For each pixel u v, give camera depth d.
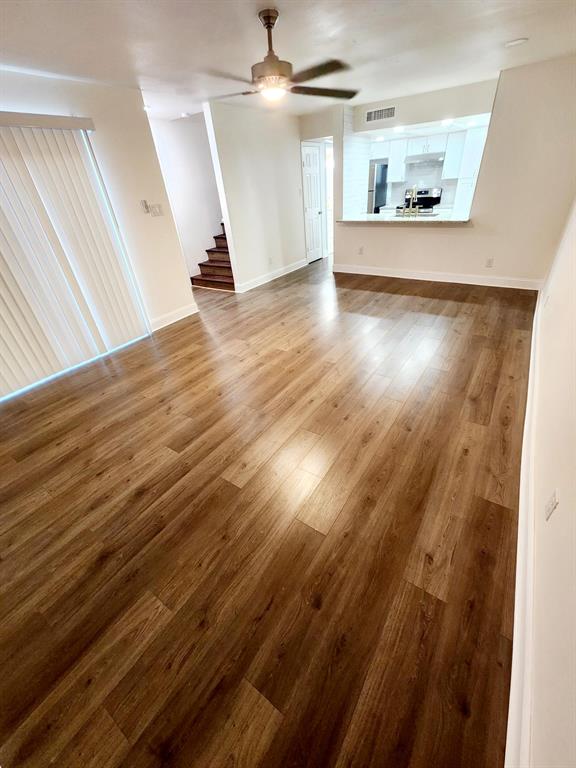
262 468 1.96
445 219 4.43
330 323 3.83
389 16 2.10
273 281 5.61
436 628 1.21
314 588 1.36
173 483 1.91
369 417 2.29
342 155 4.85
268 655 1.18
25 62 2.37
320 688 1.09
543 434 1.60
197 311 4.57
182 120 5.14
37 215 2.84
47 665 1.20
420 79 3.51
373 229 5.05
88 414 2.61
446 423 2.18
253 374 2.96
